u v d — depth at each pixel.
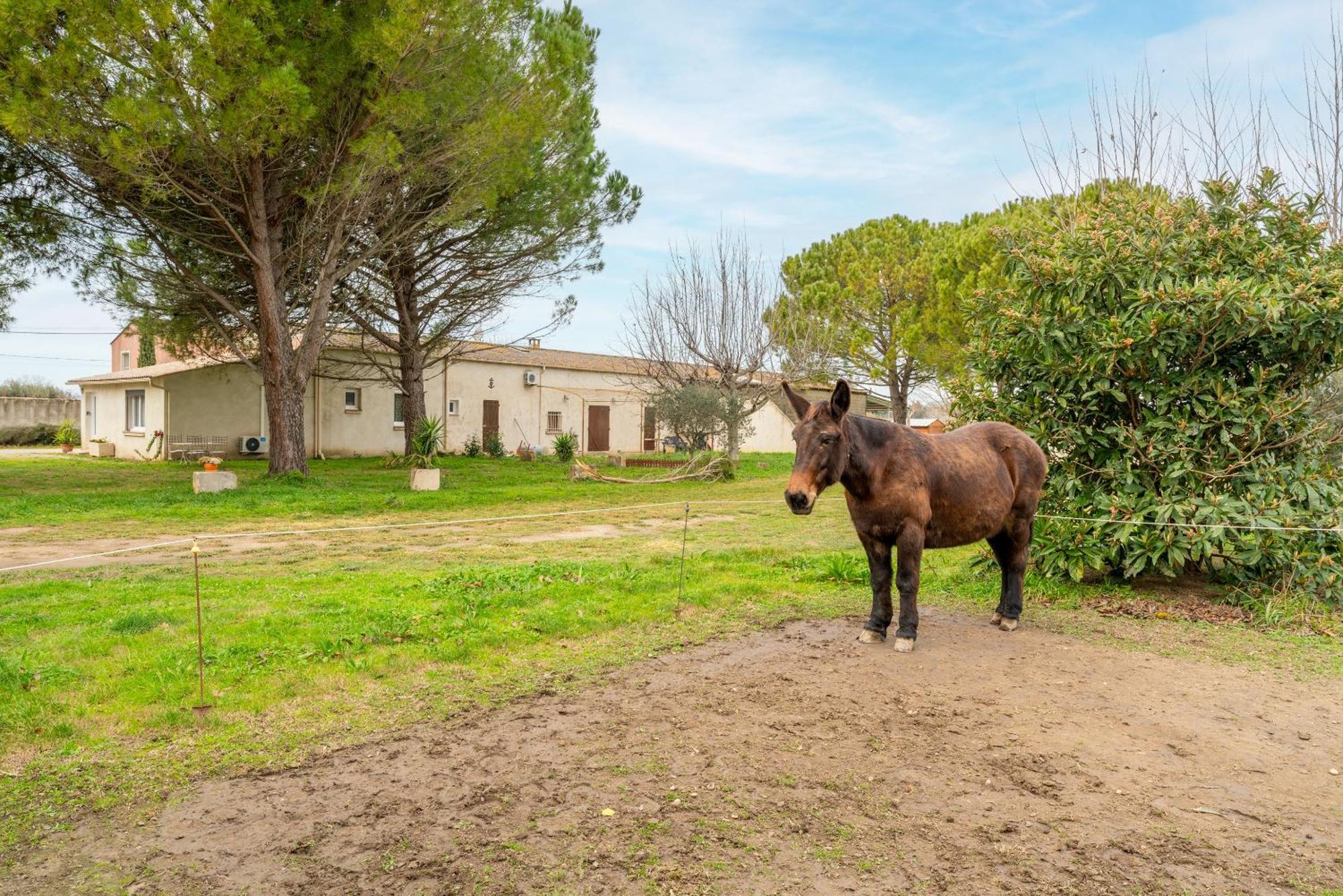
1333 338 7.14
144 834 3.21
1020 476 6.54
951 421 9.62
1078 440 8.15
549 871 2.95
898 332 29.88
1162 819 3.42
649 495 18.62
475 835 3.21
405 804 3.46
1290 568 7.29
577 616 6.61
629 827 3.28
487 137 16.23
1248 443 7.65
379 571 8.91
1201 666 5.65
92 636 5.82
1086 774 3.86
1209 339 7.64
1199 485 7.70
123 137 12.82
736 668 5.48
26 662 5.07
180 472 22.00
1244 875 2.99
